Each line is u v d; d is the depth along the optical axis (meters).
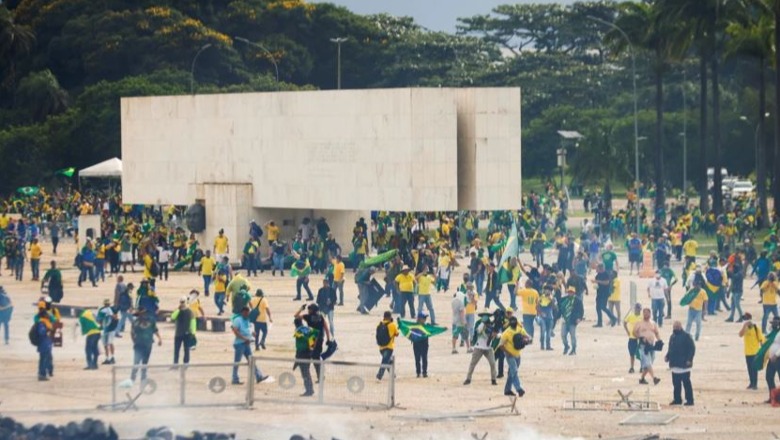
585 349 62.06
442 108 97.56
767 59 148.00
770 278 66.19
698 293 64.25
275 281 93.12
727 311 75.81
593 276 90.31
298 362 48.72
